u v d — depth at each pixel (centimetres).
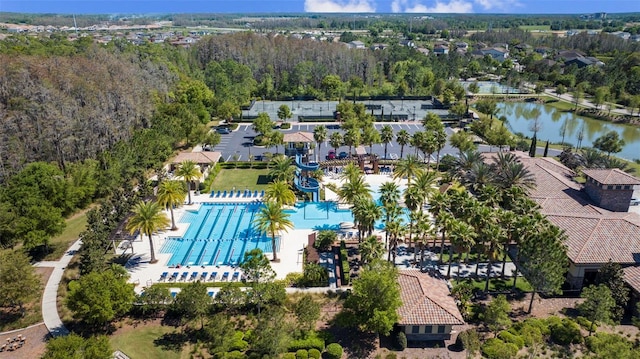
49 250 6606
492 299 5594
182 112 12062
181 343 4797
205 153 9812
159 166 9562
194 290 4816
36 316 5162
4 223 6262
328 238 6700
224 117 14200
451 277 6044
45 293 5588
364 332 4975
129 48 17925
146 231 6081
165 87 14650
